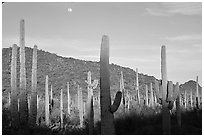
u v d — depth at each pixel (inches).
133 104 1175.0
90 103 647.1
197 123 635.5
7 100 1180.5
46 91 1126.4
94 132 633.6
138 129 554.3
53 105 1498.5
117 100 446.6
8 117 719.7
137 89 1341.0
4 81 1369.3
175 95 531.8
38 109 1342.3
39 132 614.2
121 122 634.2
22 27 706.8
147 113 795.4
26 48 2020.2
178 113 652.7
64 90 1980.8
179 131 537.6
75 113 1393.9
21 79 705.0
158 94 563.2
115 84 1914.4
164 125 524.1
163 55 532.4
